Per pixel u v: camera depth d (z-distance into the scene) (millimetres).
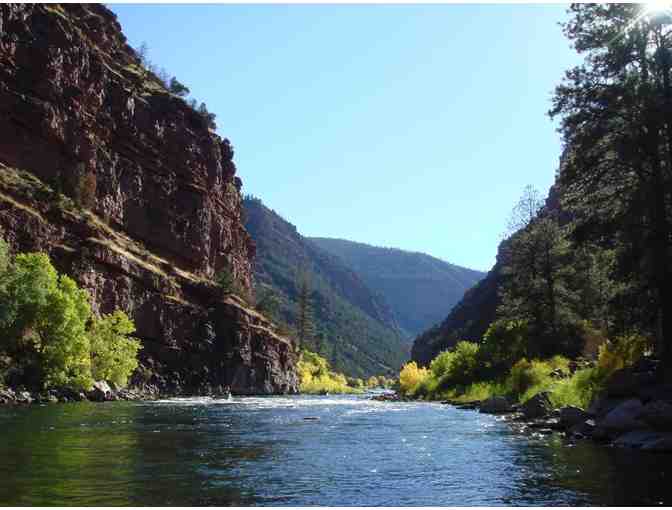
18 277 48844
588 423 24609
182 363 89312
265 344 111625
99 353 61844
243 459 18828
